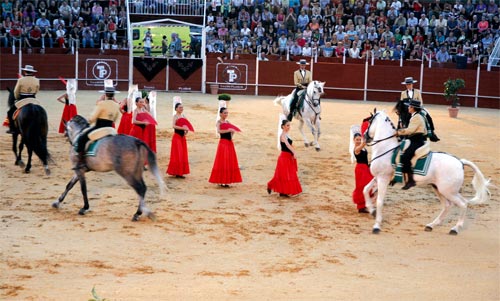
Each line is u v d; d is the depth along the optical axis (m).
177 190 13.63
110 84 11.91
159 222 11.34
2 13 32.06
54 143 17.94
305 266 9.49
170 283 8.60
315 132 18.69
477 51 32.56
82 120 11.93
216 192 13.60
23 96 14.38
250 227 11.27
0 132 19.38
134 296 8.09
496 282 9.15
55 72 30.31
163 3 33.00
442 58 31.91
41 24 31.66
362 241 10.80
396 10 34.84
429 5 36.00
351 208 12.80
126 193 13.18
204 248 10.12
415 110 11.15
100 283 8.51
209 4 34.78
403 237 11.11
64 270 8.96
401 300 8.36
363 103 30.36
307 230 11.25
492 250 10.59
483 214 12.76
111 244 10.14
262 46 32.56
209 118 23.36
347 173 15.85
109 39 32.16
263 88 31.69
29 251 9.69
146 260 9.49
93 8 33.22
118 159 11.07
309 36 33.12
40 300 7.87
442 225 11.92
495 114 28.19
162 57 31.38
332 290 8.59
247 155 17.45
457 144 20.44
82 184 11.59
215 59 31.62
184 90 31.66
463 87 29.30
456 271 9.55
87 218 11.43
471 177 16.02
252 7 34.84
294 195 13.59
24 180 13.95
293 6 35.12
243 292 8.38
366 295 8.47
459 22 34.09
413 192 14.28
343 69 31.48
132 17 32.09
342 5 35.19
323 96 31.75
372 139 11.73
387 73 31.22
